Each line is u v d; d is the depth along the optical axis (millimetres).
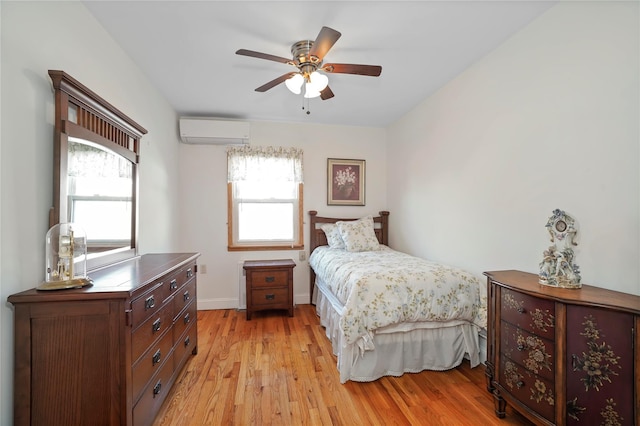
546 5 1713
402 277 2152
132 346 1300
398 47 2121
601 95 1493
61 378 1201
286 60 1951
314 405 1788
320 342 2688
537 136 1844
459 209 2588
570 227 1587
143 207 2449
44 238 1335
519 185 1978
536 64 1838
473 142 2404
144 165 2473
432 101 2979
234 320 3266
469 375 2145
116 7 1670
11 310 1165
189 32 1915
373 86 2781
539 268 1750
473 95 2391
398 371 2117
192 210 3617
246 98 3033
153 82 2631
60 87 1367
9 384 1157
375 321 2018
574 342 1275
